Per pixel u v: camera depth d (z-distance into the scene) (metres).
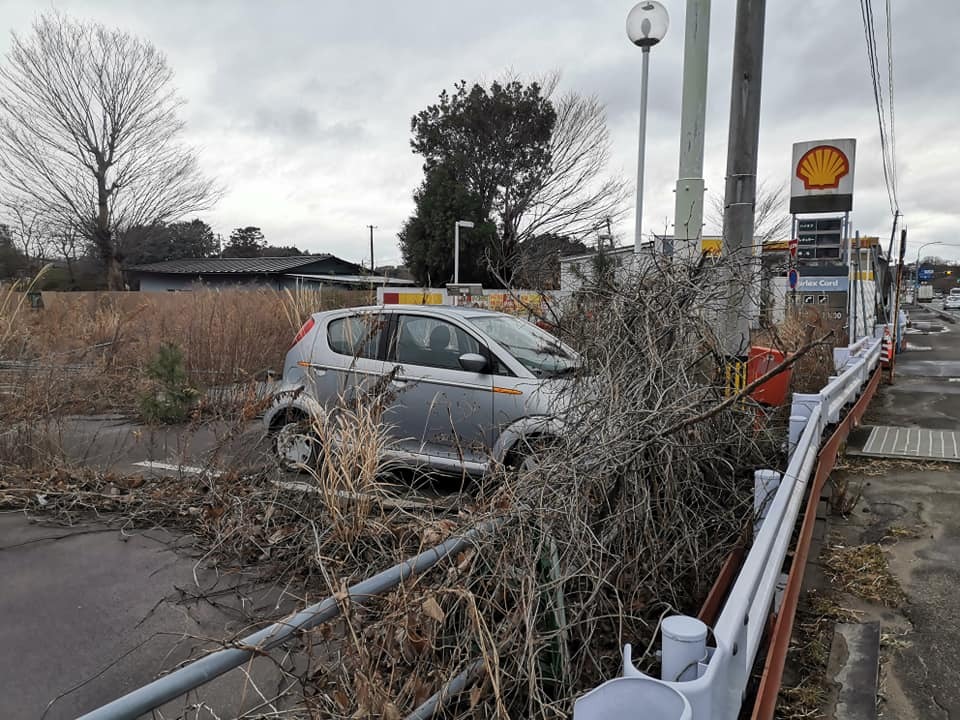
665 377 3.47
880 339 15.12
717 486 3.99
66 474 5.76
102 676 3.08
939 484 6.59
